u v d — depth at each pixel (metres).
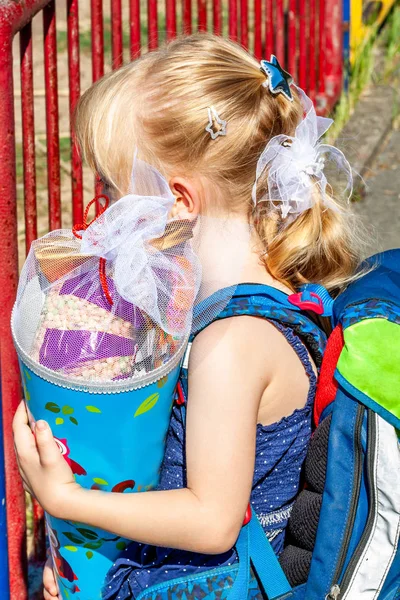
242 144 1.48
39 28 5.43
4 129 1.84
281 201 1.53
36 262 1.39
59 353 1.32
